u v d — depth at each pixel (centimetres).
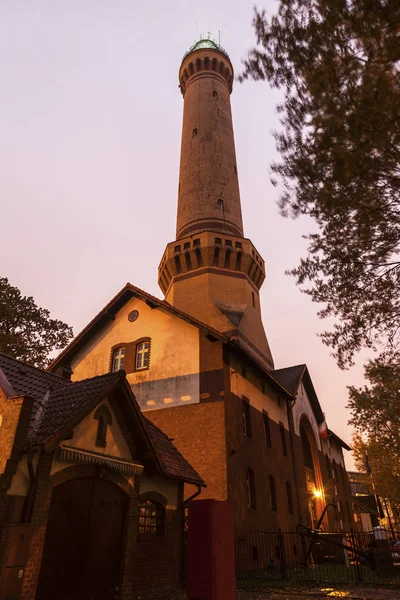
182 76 4475
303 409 3002
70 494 932
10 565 743
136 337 2183
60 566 864
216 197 3416
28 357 2712
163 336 2100
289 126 925
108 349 2242
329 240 1076
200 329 1984
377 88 737
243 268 3005
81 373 2252
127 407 1136
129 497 1095
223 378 1844
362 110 765
